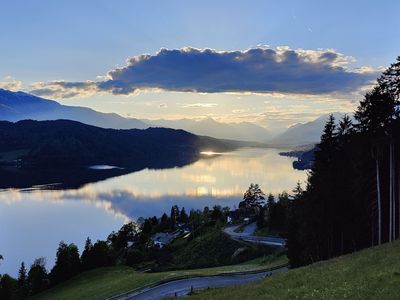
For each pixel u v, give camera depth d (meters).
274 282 32.41
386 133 44.75
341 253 54.66
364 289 21.42
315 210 55.78
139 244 151.25
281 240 102.19
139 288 56.53
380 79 44.56
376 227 52.12
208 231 133.00
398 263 25.47
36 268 114.12
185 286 55.53
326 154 58.97
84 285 92.69
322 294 23.03
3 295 101.75
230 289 37.22
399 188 47.28
